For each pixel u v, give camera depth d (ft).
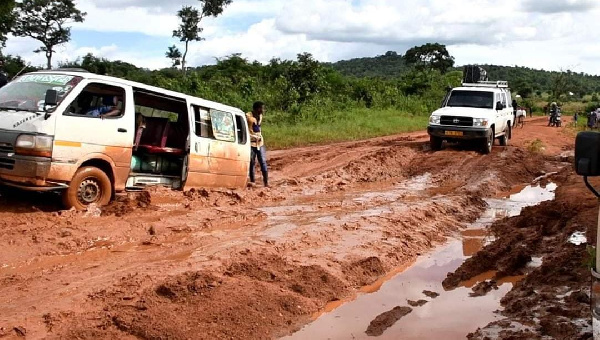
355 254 26.27
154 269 22.04
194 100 34.47
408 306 21.68
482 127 61.05
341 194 41.11
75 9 212.84
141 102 33.94
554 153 72.18
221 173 36.29
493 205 41.47
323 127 91.20
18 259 22.45
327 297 21.72
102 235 25.73
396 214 33.63
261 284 21.25
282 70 150.20
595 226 30.45
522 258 27.02
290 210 34.40
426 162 56.03
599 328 12.55
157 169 33.94
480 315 20.99
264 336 18.11
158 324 17.44
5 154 26.91
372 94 149.28
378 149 63.05
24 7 203.31
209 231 28.40
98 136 28.86
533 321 19.98
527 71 449.48
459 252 29.30
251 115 41.83
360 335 18.88
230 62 148.36
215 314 18.63
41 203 29.45
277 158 57.06
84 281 20.75
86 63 159.84
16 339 16.20
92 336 16.61
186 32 202.59
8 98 28.81
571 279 23.50
